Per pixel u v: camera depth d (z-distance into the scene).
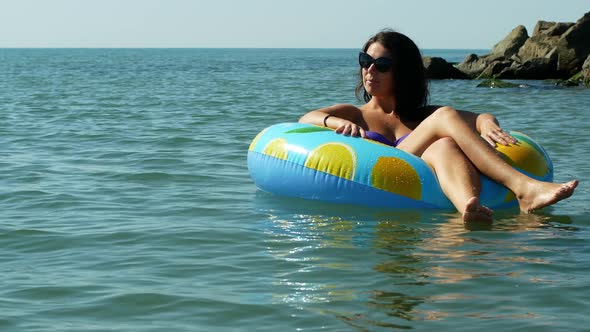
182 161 9.02
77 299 4.20
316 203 6.52
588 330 3.69
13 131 12.31
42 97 21.33
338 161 6.48
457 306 4.03
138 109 16.89
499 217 6.06
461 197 6.01
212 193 7.07
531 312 3.94
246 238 5.45
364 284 4.39
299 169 6.64
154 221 6.00
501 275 4.54
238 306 4.07
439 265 4.75
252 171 7.11
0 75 39.09
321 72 44.47
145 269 4.74
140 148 10.19
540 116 15.19
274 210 6.31
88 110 16.62
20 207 6.56
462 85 29.72
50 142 10.88
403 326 3.76
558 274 4.57
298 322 3.84
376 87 6.86
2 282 4.49
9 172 8.28
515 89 26.31
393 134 6.95
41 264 4.88
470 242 5.30
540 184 6.05
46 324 3.84
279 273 4.62
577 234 5.55
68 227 5.82
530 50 34.91
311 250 5.11
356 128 6.66
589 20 32.56
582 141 10.83
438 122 6.43
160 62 72.94
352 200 6.43
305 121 7.05
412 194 6.27
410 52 6.83
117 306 4.09
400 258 4.90
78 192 7.18
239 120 14.29
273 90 25.27
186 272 4.67
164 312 4.00
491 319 3.84
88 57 106.25
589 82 28.78
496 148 6.47
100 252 5.14
